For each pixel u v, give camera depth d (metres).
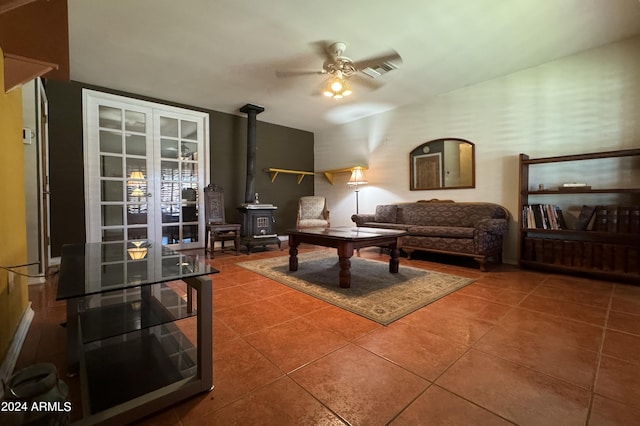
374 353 1.50
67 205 3.62
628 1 2.25
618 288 2.58
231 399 1.15
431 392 1.19
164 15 2.37
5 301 1.42
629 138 2.85
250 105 4.58
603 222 2.81
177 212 4.54
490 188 3.81
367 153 5.33
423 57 3.11
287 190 5.94
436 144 4.33
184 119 4.57
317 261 3.78
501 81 3.66
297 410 1.09
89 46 2.85
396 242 3.09
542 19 2.47
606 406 1.11
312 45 2.84
